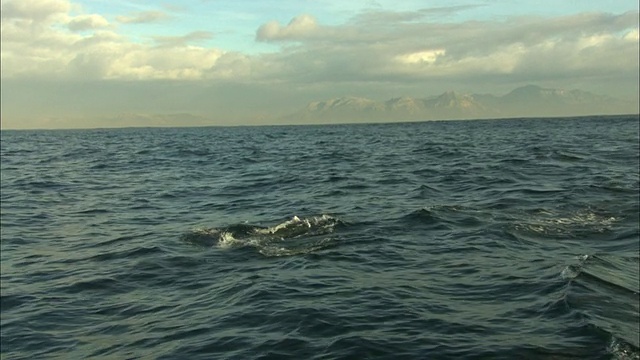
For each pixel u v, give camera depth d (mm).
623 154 36469
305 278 10477
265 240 13812
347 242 13383
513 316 8266
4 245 14891
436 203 18844
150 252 13148
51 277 11562
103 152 58094
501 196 19812
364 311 8547
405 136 87438
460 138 72625
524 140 60469
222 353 7246
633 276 10305
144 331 8336
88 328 8672
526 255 11938
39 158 49812
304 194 22609
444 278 10398
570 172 26547
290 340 7488
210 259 12312
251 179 29188
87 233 16297
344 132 127500
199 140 91000
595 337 7305
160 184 28609
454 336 7539
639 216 15656
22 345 8125
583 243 13047
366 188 23656
